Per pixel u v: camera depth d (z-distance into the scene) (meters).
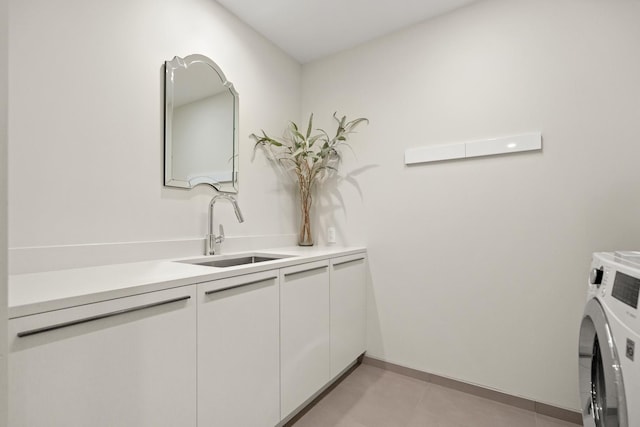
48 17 1.19
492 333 1.83
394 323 2.16
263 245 2.18
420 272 2.07
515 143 1.76
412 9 1.99
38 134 1.16
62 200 1.22
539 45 1.72
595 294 1.08
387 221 2.20
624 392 0.80
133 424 0.89
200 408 1.08
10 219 1.09
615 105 1.53
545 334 1.69
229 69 1.98
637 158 1.48
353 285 2.11
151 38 1.55
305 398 1.62
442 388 1.95
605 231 1.55
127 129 1.44
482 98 1.88
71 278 1.03
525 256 1.74
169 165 1.60
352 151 2.36
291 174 2.50
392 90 2.21
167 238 1.61
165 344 0.98
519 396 1.74
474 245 1.89
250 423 1.28
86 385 0.80
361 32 2.22
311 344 1.67
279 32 2.22
